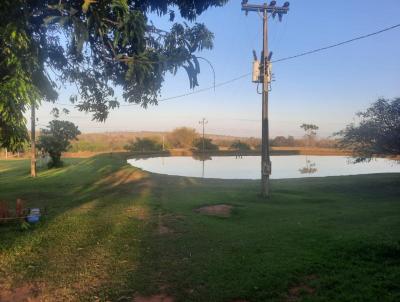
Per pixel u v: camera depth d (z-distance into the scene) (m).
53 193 18.14
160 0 6.14
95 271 7.13
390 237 8.40
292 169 41.28
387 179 21.42
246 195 16.97
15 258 7.89
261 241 8.79
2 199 16.22
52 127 30.97
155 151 70.38
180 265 7.36
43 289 6.36
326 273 6.67
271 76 16.72
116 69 6.96
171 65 5.82
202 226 10.80
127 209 13.62
